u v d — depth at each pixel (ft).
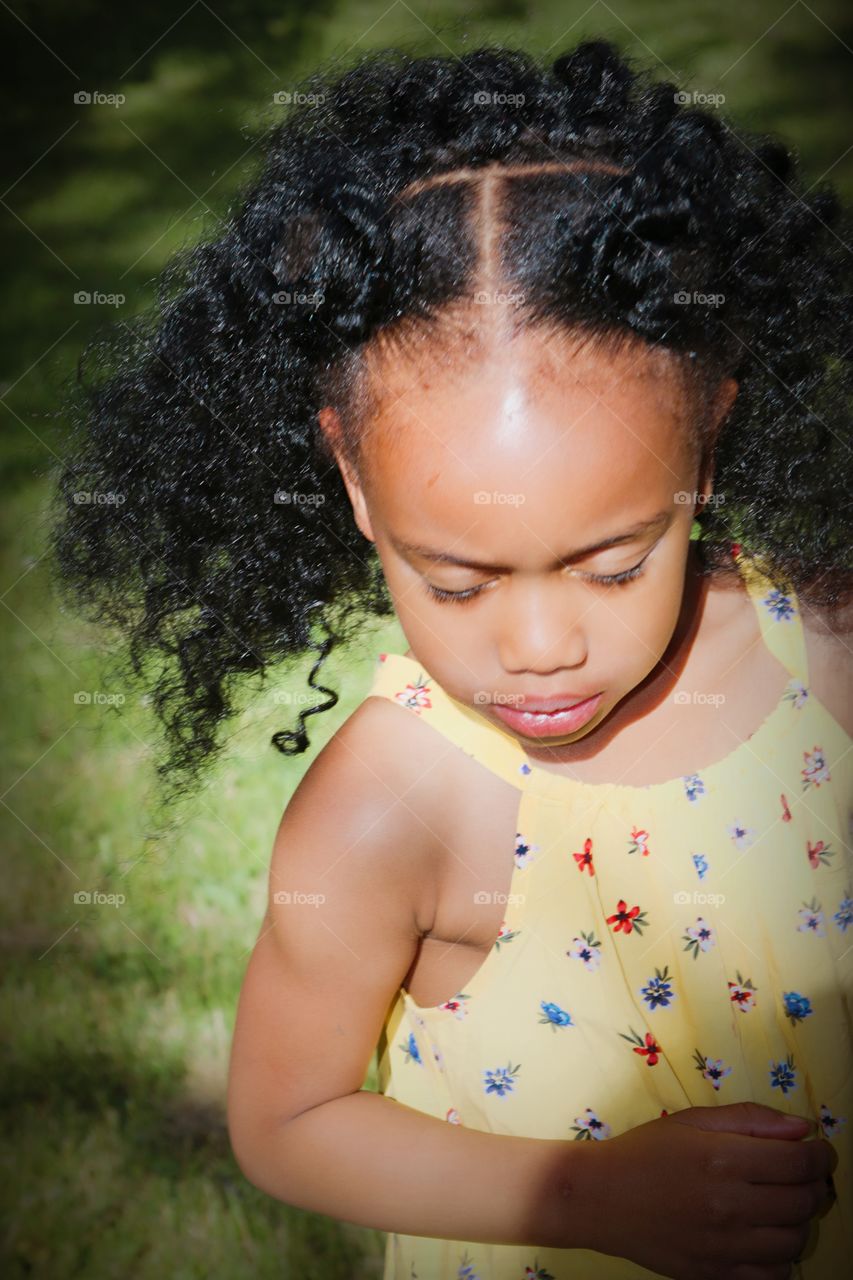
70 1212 8.36
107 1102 8.97
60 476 6.67
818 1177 4.72
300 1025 4.88
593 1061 4.92
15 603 11.89
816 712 5.21
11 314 16.48
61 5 20.98
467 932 4.95
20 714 11.00
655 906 4.95
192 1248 8.10
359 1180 4.83
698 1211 4.62
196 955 9.61
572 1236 4.74
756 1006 4.99
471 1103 5.00
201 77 20.12
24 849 10.24
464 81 5.01
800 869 5.08
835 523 5.48
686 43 18.98
